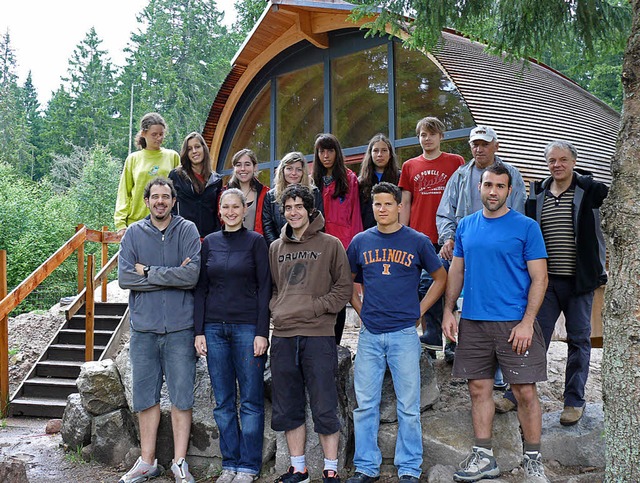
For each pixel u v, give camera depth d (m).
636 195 3.35
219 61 43.38
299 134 11.88
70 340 8.12
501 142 8.13
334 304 4.15
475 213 4.28
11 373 9.03
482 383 4.09
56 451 5.46
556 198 4.50
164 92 40.81
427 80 10.05
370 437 4.20
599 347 6.74
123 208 6.52
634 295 3.31
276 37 11.38
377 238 4.29
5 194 19.86
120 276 4.40
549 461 4.52
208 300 4.38
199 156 5.40
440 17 5.09
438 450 4.41
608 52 5.30
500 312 4.01
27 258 17.45
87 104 49.44
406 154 10.27
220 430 4.37
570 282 4.46
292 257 4.25
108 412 5.14
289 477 4.15
